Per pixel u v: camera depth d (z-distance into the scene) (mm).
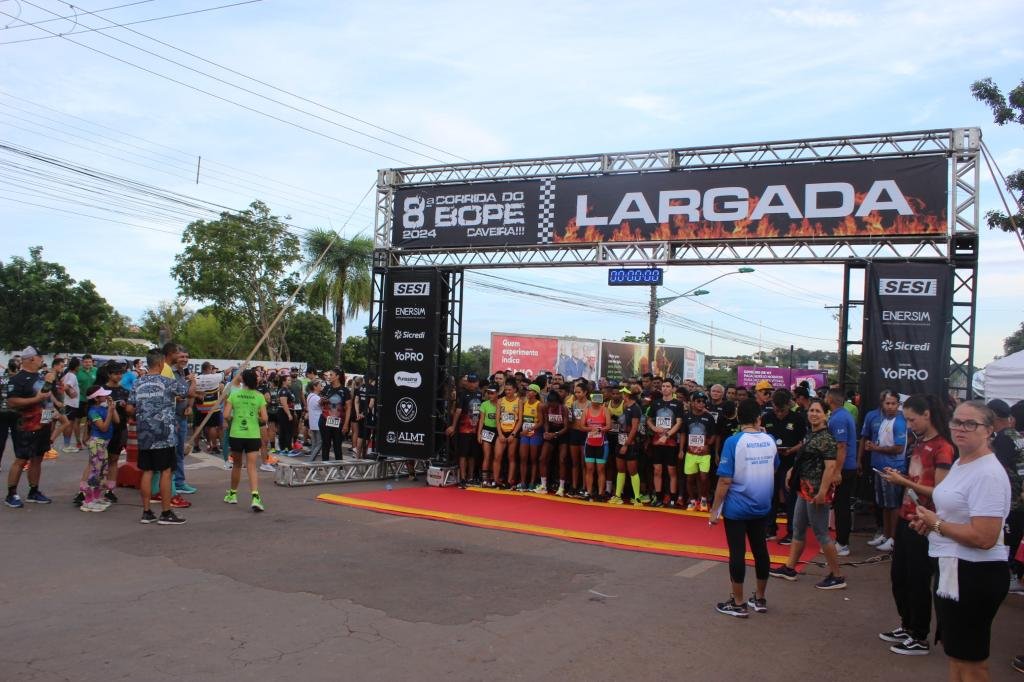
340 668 4684
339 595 6281
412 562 7594
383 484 13234
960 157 10477
